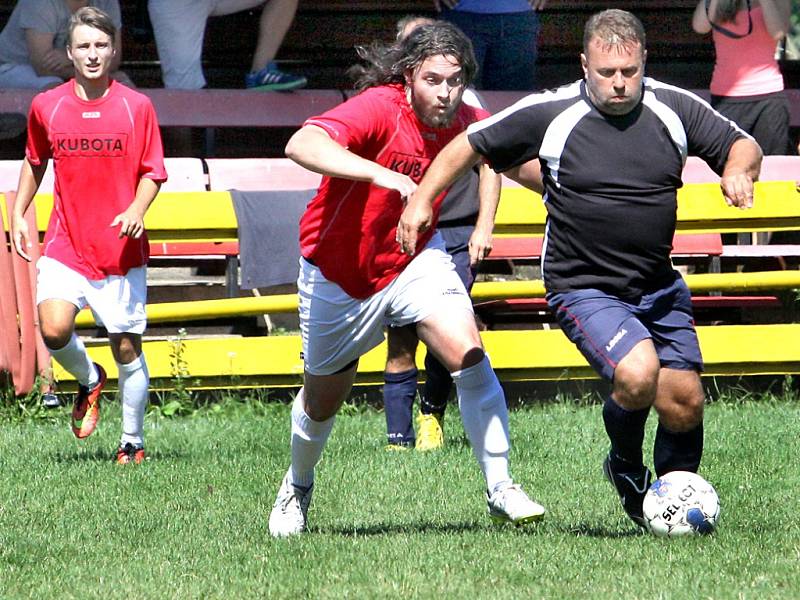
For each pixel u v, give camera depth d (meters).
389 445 28.73
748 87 39.09
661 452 19.50
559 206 18.16
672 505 18.83
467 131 17.52
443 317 18.42
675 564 17.27
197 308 33.81
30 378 33.16
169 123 42.22
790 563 17.27
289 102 43.09
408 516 21.30
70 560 18.25
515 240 36.97
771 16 38.47
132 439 26.94
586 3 51.81
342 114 17.47
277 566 17.48
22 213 26.55
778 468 25.05
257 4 44.38
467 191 27.47
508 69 42.41
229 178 38.50
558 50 52.03
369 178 16.64
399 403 28.64
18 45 42.16
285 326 40.12
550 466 25.62
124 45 49.75
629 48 17.16
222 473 25.19
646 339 17.89
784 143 39.72
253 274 34.84
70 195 25.75
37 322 33.38
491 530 19.48
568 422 31.53
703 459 26.11
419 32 17.67
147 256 26.44
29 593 16.41
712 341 35.34
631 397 17.89
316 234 18.16
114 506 22.12
